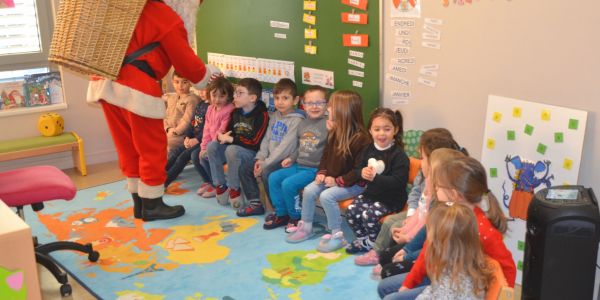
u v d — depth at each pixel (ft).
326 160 11.71
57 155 17.43
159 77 12.33
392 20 11.27
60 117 16.83
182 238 12.15
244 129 13.58
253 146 13.44
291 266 10.70
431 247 7.02
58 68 17.43
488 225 7.48
